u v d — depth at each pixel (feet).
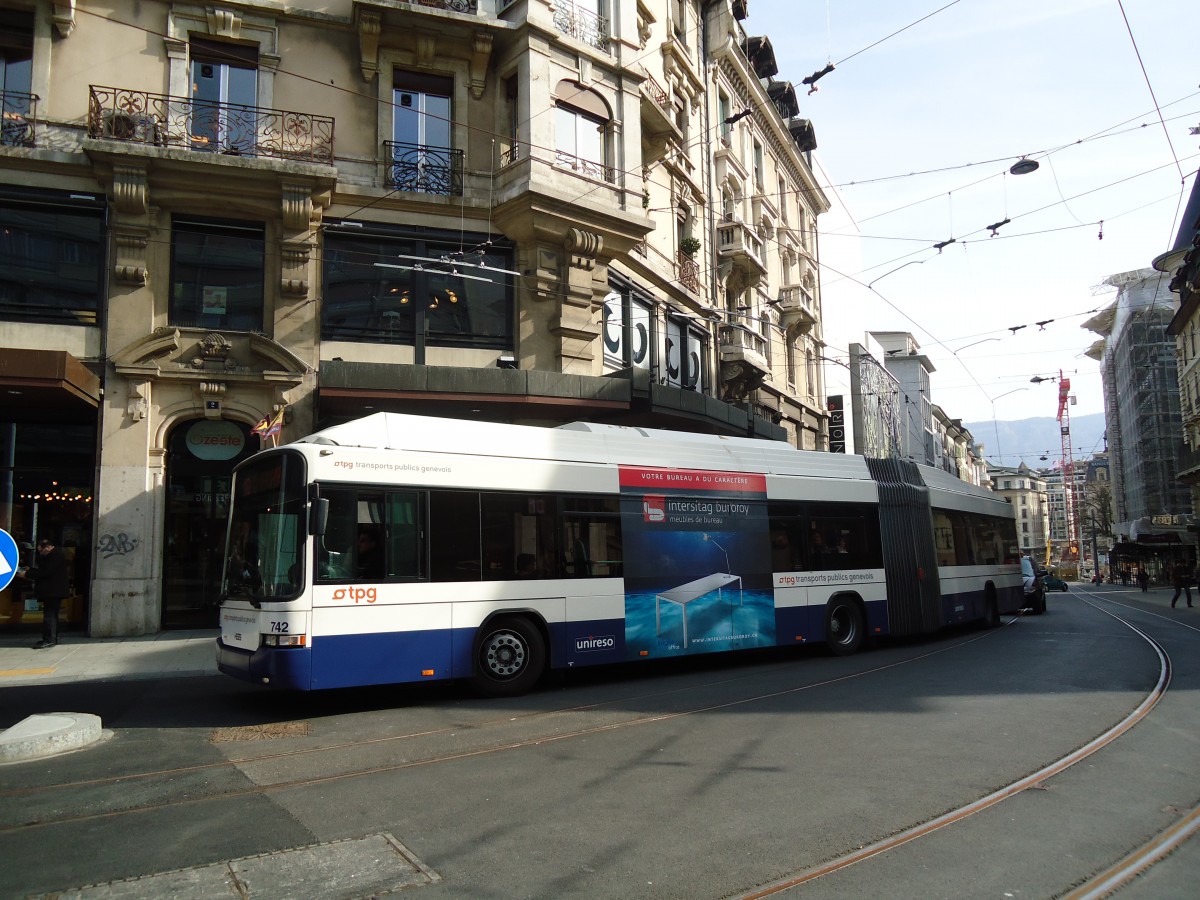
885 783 19.44
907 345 233.14
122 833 16.29
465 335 57.31
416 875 14.11
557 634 33.09
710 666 40.65
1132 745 23.18
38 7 50.11
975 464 358.64
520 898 13.19
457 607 30.53
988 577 59.36
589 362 60.03
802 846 15.42
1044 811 17.54
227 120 53.11
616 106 63.41
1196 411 139.95
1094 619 72.23
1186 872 14.44
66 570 44.88
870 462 48.73
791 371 115.34
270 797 18.62
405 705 30.19
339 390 49.73
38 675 37.24
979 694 31.12
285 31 55.36
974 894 13.41
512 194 56.70
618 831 16.22
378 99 56.75
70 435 50.70
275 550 28.40
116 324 49.62
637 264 67.67
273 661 26.84
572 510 34.37
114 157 48.39
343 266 55.11
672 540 37.32
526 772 20.53
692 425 67.62
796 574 42.27
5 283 48.26
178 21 52.80
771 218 107.96
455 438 31.81
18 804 18.20
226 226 52.75
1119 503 241.35
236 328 52.60
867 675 36.45
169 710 29.45
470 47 58.29
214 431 52.42
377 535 29.19
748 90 100.99
